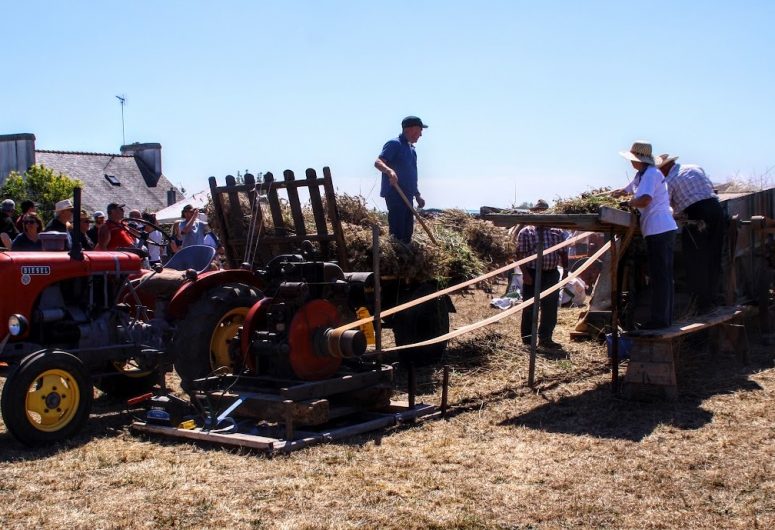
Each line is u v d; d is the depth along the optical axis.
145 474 4.92
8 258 6.14
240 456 5.33
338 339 5.93
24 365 5.61
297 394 5.69
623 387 6.89
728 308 8.68
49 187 30.97
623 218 6.86
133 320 6.76
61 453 5.48
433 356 8.61
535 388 7.39
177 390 7.64
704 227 8.70
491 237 9.72
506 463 5.07
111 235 9.21
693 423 5.96
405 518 4.13
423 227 8.52
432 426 6.10
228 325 6.59
